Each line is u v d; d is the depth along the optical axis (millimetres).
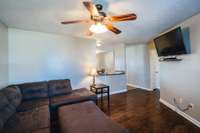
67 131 1479
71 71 3770
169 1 1744
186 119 2551
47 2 1721
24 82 3074
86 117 1814
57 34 3508
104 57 8633
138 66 5781
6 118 1697
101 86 3660
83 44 3992
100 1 1688
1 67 2457
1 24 2477
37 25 2717
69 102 2672
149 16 2273
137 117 2697
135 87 5871
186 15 2273
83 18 2275
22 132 1443
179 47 2555
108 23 1899
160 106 3342
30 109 2152
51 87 3047
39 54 3268
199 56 2229
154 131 2148
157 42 3365
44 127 1562
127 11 2029
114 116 2758
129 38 4160
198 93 2270
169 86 3225
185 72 2602
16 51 2969
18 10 1963
